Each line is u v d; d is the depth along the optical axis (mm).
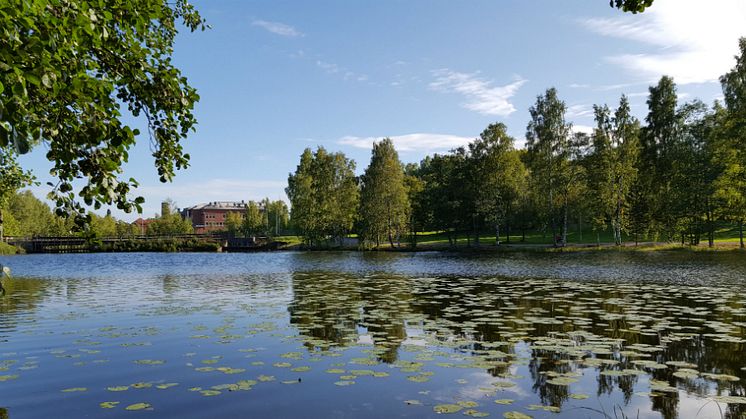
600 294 17609
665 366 8195
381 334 11109
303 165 82562
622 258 38031
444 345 9914
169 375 8023
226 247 88750
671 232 49469
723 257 36156
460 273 28391
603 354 9039
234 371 8203
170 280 27297
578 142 52750
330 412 6289
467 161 62656
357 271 31641
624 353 9062
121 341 10688
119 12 4684
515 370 8094
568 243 58375
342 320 13000
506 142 57875
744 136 39500
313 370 8195
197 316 13992
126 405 6625
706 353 9008
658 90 53281
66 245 85812
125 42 4977
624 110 49406
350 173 76562
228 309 15352
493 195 57875
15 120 3402
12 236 88250
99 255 72875
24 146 3260
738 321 12078
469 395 6895
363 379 7684
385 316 13508
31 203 118812
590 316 13000
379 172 65125
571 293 18016
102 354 9492
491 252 53500
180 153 5574
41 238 86438
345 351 9523
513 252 51875
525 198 61656
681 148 49469
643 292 17984
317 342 10359
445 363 8523
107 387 7430
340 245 77500
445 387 7262
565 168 52156
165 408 6492
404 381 7562
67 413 6355
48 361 8984
